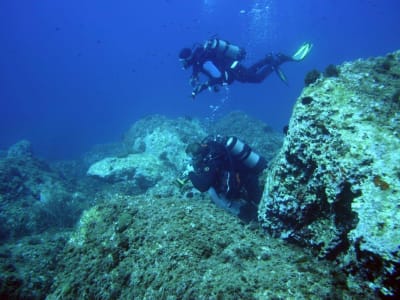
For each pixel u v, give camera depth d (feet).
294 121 10.19
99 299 9.17
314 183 9.05
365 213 6.91
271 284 7.33
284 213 10.02
